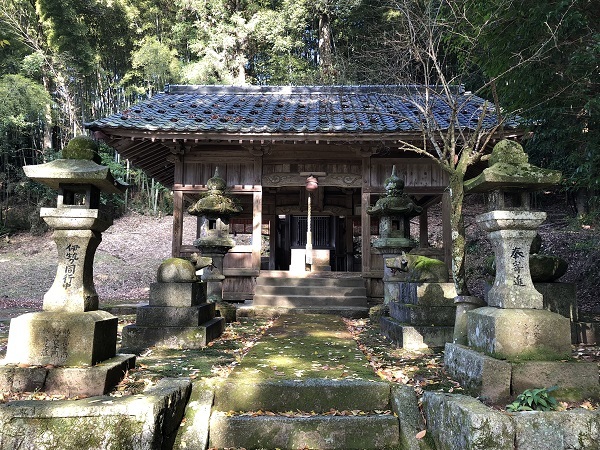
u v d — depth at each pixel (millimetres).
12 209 23000
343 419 3336
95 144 4094
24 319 3609
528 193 3814
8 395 3316
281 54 20891
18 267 17438
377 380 3734
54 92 24250
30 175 3664
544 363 3328
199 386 3686
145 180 27312
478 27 5992
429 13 6516
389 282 8211
